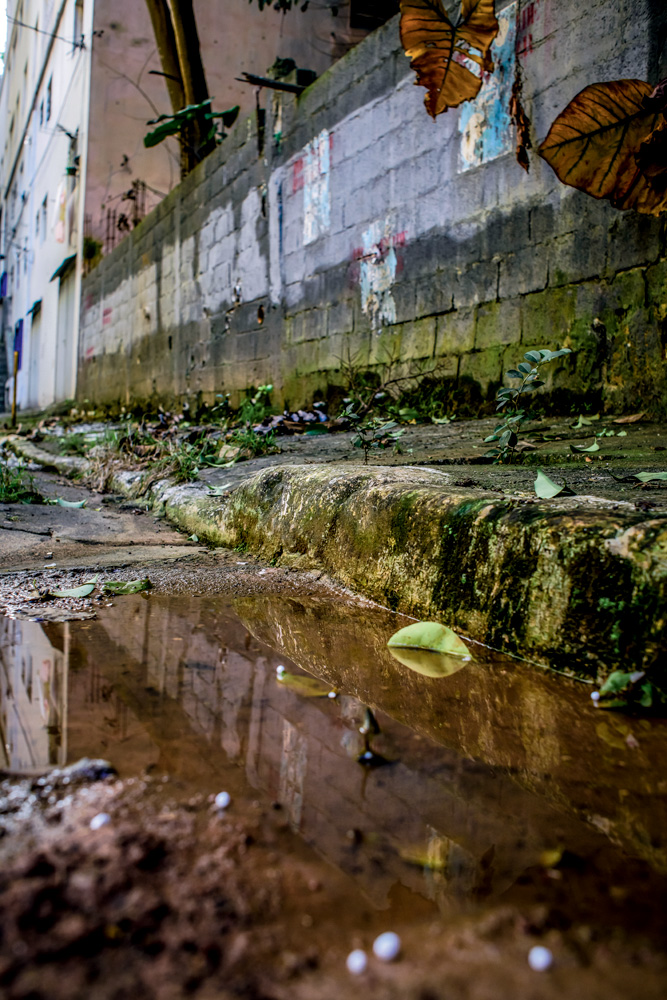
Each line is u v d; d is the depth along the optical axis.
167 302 11.30
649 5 3.77
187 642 1.71
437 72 3.76
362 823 0.91
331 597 2.14
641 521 1.42
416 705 1.34
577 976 0.66
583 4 4.13
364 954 0.67
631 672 1.34
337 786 1.02
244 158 8.47
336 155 6.64
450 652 1.61
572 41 4.22
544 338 4.59
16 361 11.88
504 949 0.69
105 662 1.54
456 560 1.79
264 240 8.07
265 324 8.13
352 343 6.53
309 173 7.10
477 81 3.78
